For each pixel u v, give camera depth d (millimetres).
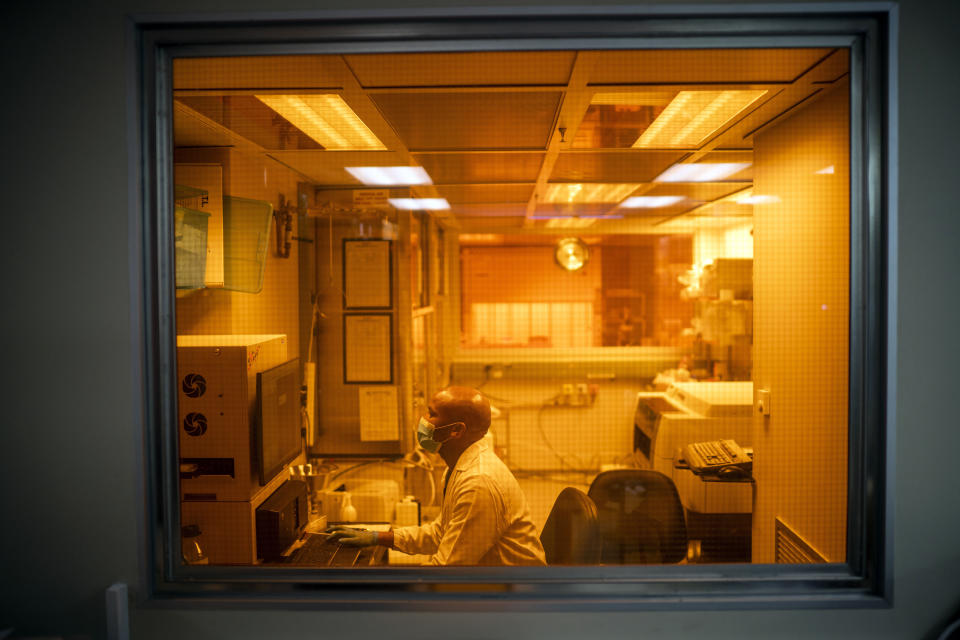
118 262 1132
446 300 3893
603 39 1086
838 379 1536
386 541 1606
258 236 1927
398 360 2559
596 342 3879
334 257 2574
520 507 1568
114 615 1088
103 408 1139
